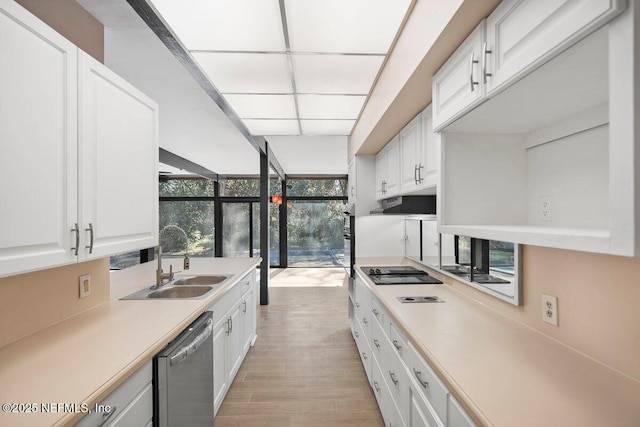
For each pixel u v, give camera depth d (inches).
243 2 58.1
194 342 61.0
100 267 70.0
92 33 65.4
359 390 96.1
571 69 34.3
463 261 80.7
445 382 39.8
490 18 42.4
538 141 55.4
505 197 59.1
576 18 28.0
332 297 207.5
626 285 38.2
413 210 103.2
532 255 55.2
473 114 49.1
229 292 95.5
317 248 330.0
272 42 72.2
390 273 109.4
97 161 52.0
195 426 63.2
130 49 78.5
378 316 84.3
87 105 49.7
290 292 221.5
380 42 72.9
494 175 59.1
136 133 63.5
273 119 128.6
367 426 80.0
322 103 110.8
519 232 37.4
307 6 59.6
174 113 125.3
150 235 69.0
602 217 42.7
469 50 47.9
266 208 188.7
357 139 134.5
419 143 85.5
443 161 58.5
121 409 42.0
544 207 54.4
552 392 36.1
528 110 46.8
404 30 66.6
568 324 47.3
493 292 66.5
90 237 50.0
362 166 142.8
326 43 72.9
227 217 325.1
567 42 29.2
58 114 44.5
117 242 57.8
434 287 90.2
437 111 59.7
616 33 24.7
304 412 85.4
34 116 40.7
